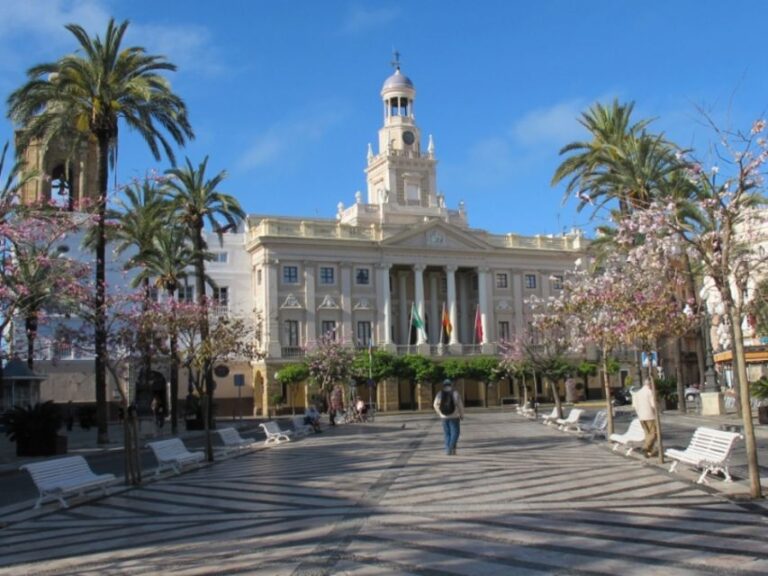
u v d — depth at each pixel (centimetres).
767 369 4253
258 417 6372
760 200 2083
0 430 3616
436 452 2341
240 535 1084
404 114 8112
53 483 1452
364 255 7050
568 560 860
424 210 7619
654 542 936
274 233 6775
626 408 5422
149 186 4319
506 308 7494
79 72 3108
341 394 5572
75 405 5572
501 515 1160
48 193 5059
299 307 6781
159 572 877
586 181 3500
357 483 1628
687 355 7519
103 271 3050
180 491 1609
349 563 880
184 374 6259
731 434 1415
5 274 2425
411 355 6725
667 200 1750
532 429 3456
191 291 6750
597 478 1548
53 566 943
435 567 848
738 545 905
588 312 2114
